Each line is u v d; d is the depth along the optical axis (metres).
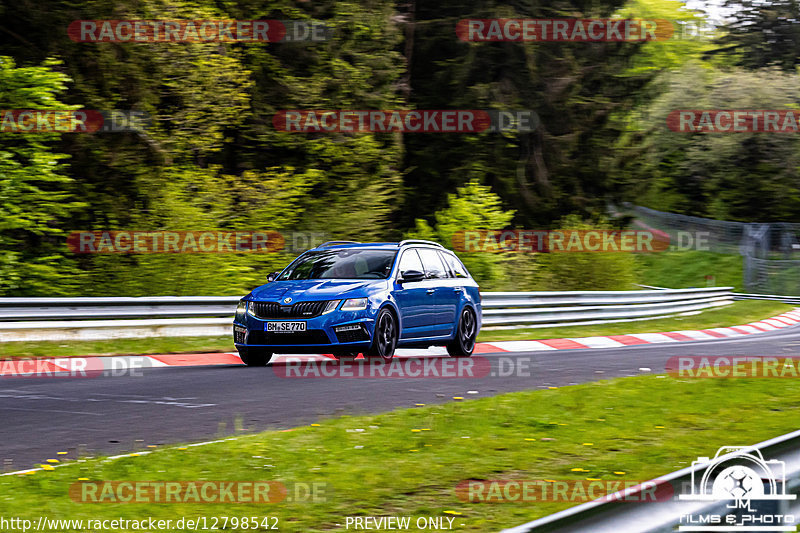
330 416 18.20
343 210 50.28
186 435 16.16
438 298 29.80
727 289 74.69
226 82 45.62
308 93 50.44
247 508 10.79
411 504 10.98
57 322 31.41
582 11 67.81
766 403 20.02
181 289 42.81
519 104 65.75
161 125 45.25
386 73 53.69
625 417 17.88
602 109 68.62
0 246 40.44
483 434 15.89
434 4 64.94
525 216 69.25
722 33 135.50
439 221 57.34
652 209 117.44
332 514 10.52
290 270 29.56
